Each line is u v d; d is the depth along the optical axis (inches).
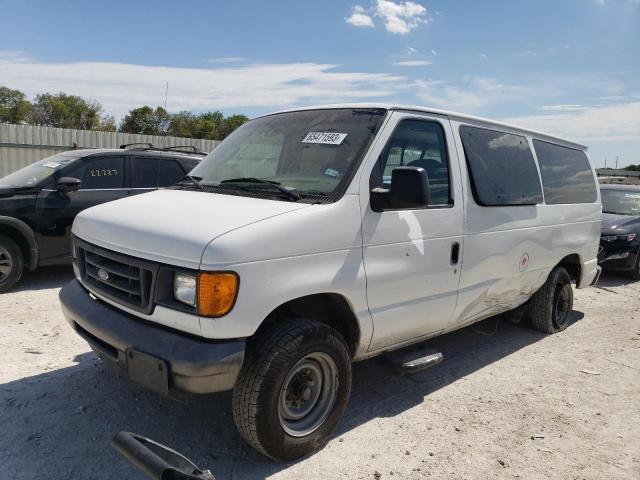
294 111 166.9
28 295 259.1
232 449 132.8
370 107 149.9
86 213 144.4
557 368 201.3
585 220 239.0
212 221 118.0
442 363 201.2
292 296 118.7
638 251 376.5
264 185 138.1
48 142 743.1
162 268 114.0
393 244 140.7
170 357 108.8
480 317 186.4
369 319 137.7
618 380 192.2
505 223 182.1
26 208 264.2
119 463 124.4
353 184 132.2
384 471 128.3
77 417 143.6
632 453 143.2
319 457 132.0
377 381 180.2
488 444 143.8
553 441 147.3
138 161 308.3
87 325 128.6
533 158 206.1
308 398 129.9
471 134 174.9
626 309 298.2
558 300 240.2
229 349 110.1
